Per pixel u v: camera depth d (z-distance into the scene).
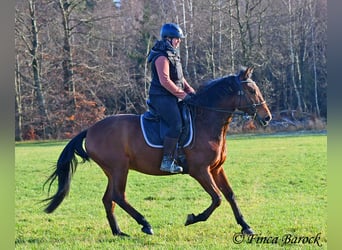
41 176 16.28
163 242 7.58
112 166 8.35
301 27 42.22
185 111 8.19
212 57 40.66
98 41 41.59
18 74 37.34
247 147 23.22
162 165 8.03
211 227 8.55
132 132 8.32
